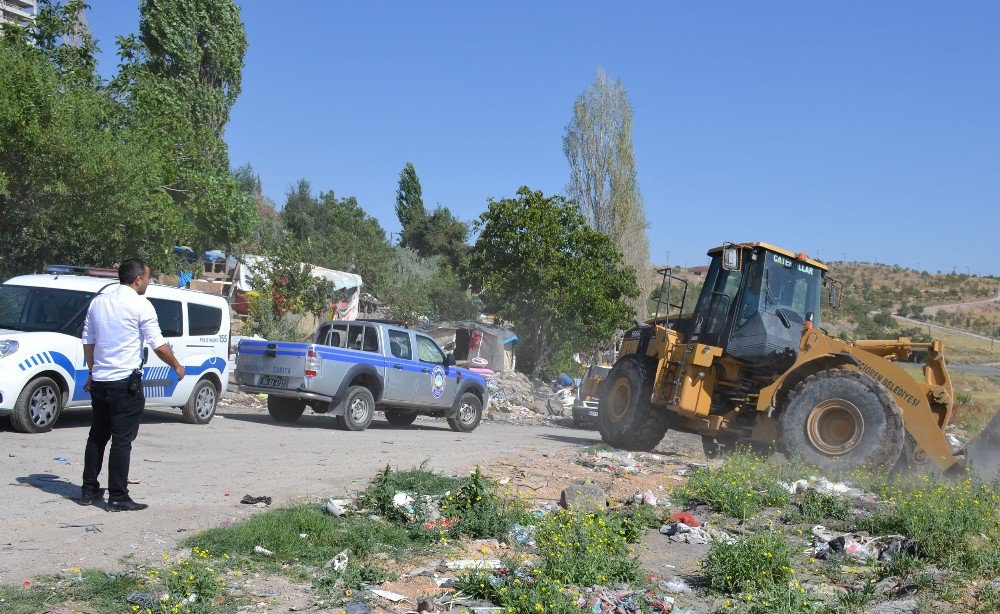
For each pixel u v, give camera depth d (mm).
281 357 13953
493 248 34656
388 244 52594
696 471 10156
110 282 11570
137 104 19547
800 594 4910
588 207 44844
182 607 4199
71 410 13055
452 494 7254
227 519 6297
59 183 14695
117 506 6324
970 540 6492
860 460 10547
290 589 4844
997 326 140750
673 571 6070
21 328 10594
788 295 12938
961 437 19109
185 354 12625
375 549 5809
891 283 181375
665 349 13102
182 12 29234
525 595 4719
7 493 6605
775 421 11805
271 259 28625
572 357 37125
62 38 19188
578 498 7770
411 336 15703
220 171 22578
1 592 4250
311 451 10609
